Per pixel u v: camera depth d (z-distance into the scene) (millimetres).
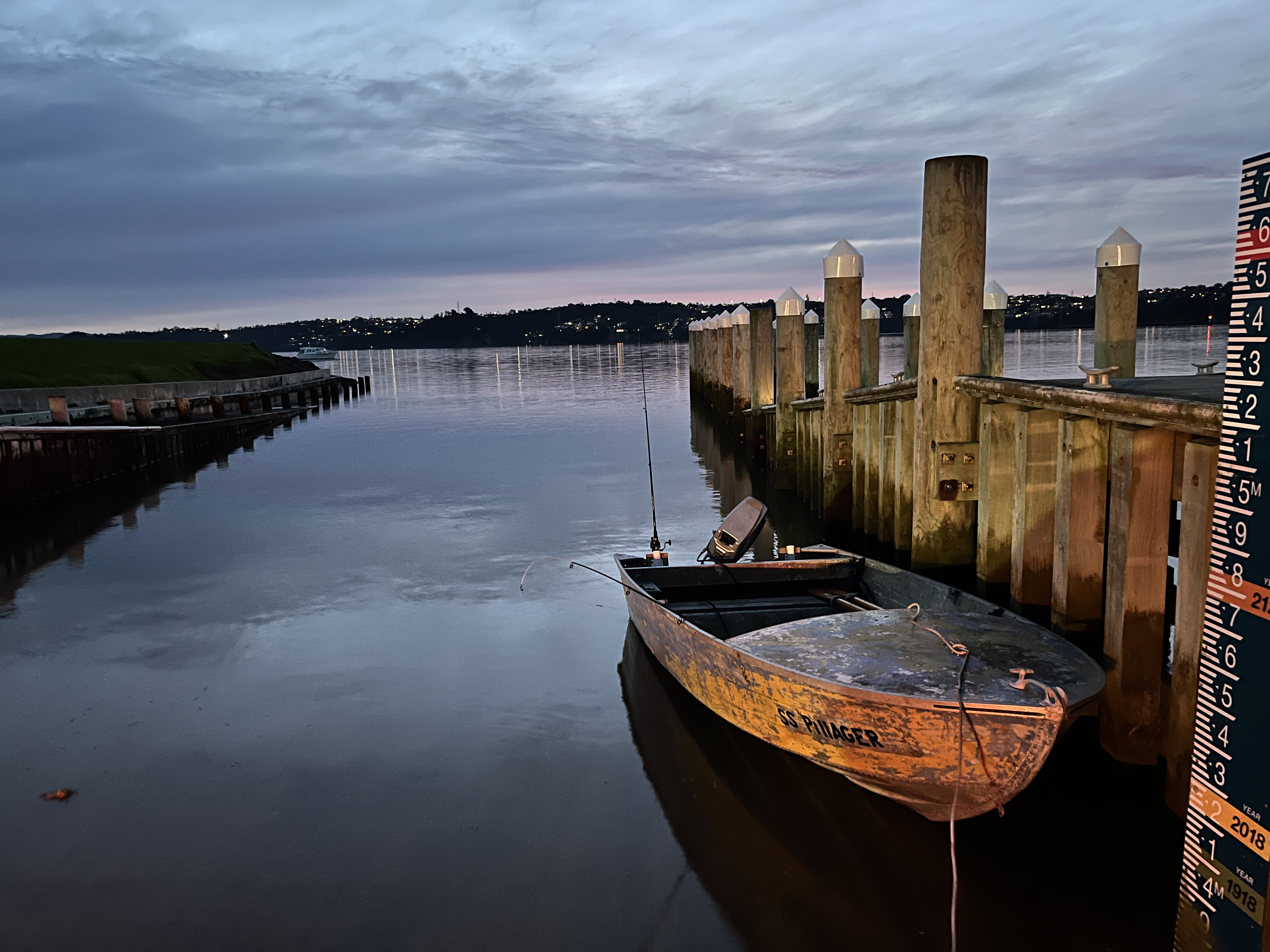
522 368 80688
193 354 45500
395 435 27344
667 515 14430
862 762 4895
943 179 8250
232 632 8906
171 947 4211
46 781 5848
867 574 7797
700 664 6141
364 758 6129
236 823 5312
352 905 4516
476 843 5078
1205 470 4500
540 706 6973
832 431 12539
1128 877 4633
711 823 5254
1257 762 2576
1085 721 5992
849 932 4277
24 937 4297
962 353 8438
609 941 4234
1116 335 10328
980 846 4949
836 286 12273
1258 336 2514
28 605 9969
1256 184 2502
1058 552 6348
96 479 18578
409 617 9305
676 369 69562
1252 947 2613
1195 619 4648
